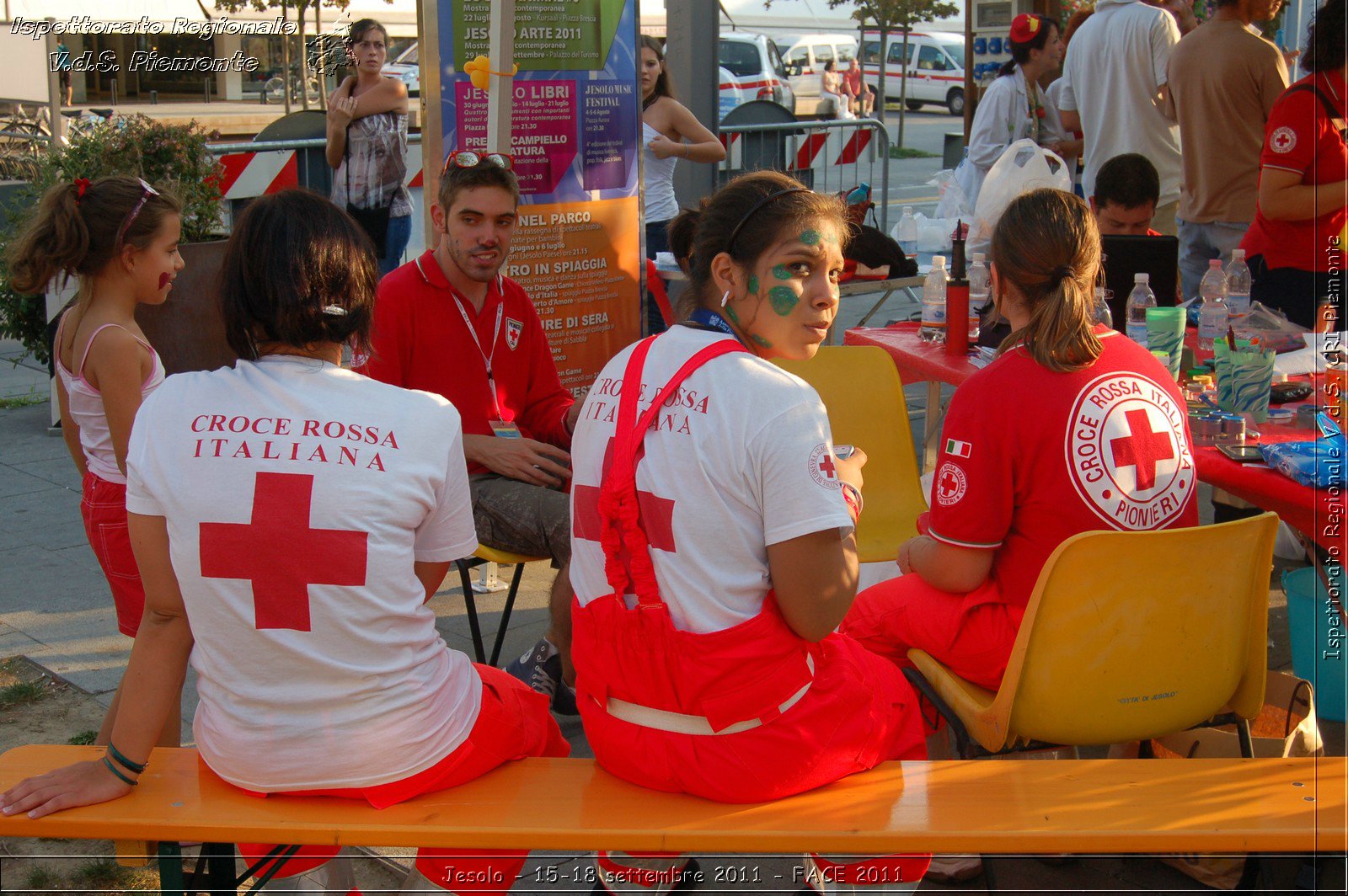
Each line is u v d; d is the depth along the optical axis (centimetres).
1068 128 712
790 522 183
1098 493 236
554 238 404
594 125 405
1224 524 226
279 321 192
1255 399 309
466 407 340
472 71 366
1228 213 531
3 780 211
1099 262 250
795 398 186
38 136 788
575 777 215
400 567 194
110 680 362
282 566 187
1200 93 520
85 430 271
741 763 198
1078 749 292
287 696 193
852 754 208
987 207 466
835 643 222
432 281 333
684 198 675
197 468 187
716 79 670
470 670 220
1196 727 251
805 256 196
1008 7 836
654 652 193
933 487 251
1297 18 609
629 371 197
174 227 275
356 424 193
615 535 193
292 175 795
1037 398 236
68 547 469
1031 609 227
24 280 271
